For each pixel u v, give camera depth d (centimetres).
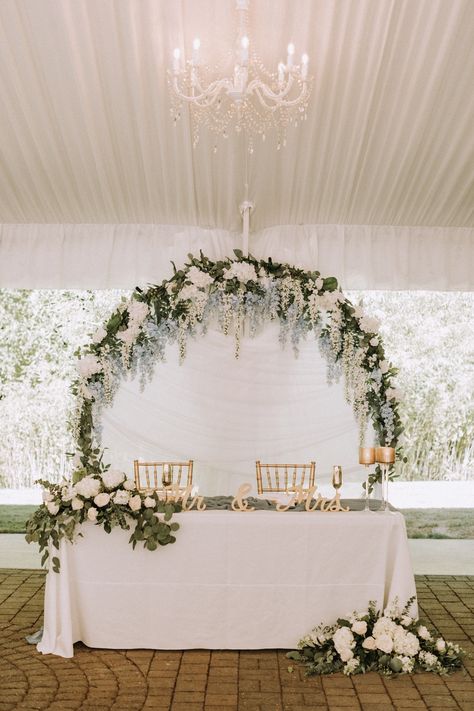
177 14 446
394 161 570
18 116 530
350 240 658
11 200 627
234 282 539
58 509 407
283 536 418
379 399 530
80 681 371
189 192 603
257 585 416
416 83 497
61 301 931
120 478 420
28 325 928
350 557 418
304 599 416
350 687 369
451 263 663
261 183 588
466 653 405
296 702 350
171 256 657
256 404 603
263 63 480
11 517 830
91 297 934
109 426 604
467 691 365
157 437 604
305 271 591
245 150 551
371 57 475
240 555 417
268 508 443
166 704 346
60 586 412
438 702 351
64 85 498
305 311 552
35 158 573
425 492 926
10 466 914
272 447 603
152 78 491
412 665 386
